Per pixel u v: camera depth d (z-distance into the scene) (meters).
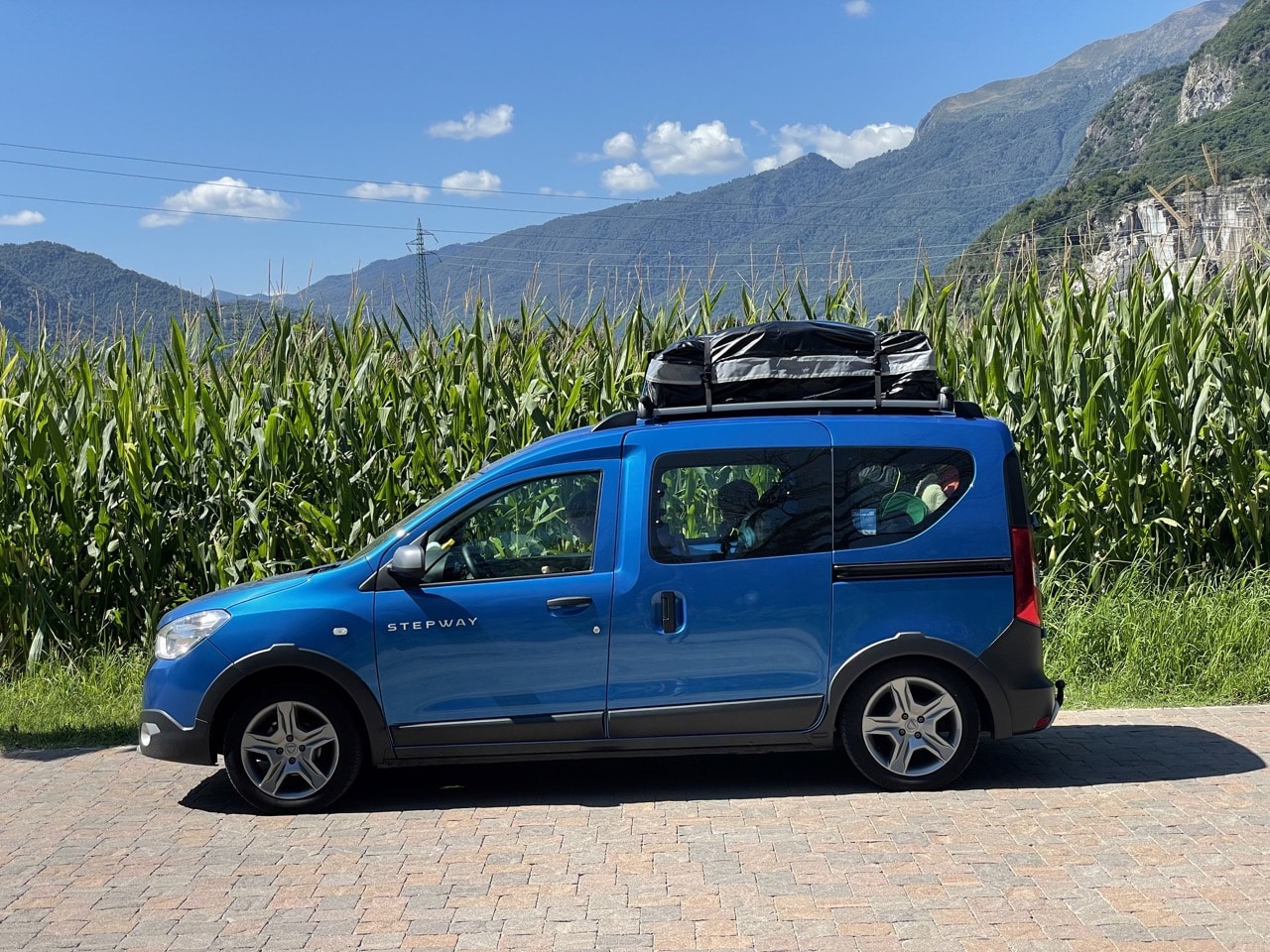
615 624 5.63
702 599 5.64
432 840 5.24
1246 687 7.34
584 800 5.77
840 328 6.11
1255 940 3.85
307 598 5.72
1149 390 9.09
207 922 4.36
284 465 9.52
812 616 5.65
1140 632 7.88
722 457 5.75
